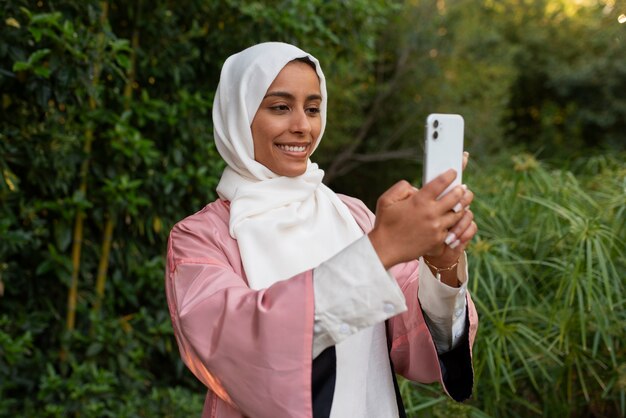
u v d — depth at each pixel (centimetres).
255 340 105
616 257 222
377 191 819
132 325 287
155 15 277
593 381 217
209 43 299
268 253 125
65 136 242
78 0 230
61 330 262
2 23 216
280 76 129
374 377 126
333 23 331
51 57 217
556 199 247
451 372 130
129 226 287
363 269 100
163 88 294
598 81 961
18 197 243
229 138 135
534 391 229
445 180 96
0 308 256
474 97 797
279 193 130
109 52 239
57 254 251
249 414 107
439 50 754
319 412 111
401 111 768
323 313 102
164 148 291
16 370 250
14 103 234
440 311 121
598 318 195
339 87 670
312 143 135
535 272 227
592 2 982
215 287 115
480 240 232
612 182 275
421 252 99
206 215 132
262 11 291
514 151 754
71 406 251
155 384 305
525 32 1036
